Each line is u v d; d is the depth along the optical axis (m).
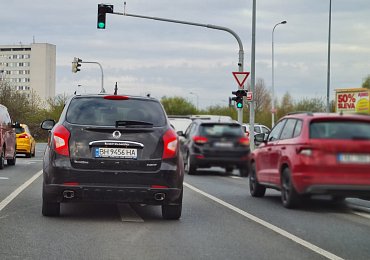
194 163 21.91
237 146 21.84
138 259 6.94
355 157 11.27
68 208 11.25
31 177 18.08
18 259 6.82
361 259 7.22
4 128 21.75
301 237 8.70
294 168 11.62
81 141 9.35
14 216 10.00
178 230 9.09
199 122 22.48
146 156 9.41
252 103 30.05
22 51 161.25
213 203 12.80
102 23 27.91
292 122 12.66
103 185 9.26
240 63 30.09
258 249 7.72
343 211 11.97
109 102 9.87
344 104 38.56
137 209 11.39
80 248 7.50
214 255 7.28
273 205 12.69
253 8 31.25
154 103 10.04
